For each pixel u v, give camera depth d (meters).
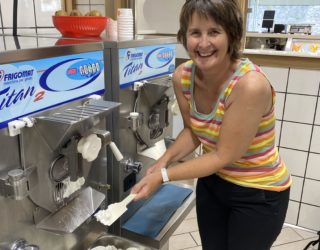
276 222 1.07
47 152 0.82
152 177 0.98
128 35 1.30
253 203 1.05
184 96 1.12
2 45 0.87
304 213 2.01
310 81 1.78
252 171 1.03
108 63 1.09
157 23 1.82
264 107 0.92
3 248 0.77
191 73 1.05
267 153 1.03
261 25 2.83
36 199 0.82
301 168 1.94
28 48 0.75
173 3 1.75
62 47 0.84
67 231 0.86
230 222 1.12
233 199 1.07
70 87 0.89
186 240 1.91
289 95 1.85
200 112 1.07
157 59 1.32
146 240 1.20
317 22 2.95
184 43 0.93
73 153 0.85
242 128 0.91
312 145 1.87
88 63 0.96
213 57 0.88
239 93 0.90
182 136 1.21
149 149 1.36
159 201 1.41
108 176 1.22
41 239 0.88
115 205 0.93
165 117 1.37
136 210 1.34
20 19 1.39
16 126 0.72
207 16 0.83
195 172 0.97
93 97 0.98
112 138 1.16
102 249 1.06
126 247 1.11
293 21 3.02
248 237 1.08
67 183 0.89
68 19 1.16
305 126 1.86
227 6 0.82
